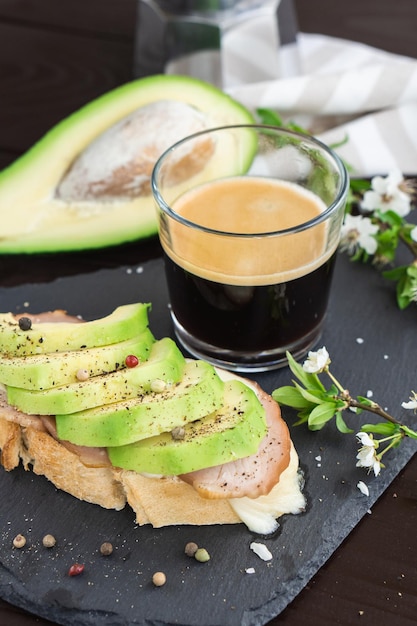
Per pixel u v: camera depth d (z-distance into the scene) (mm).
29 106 606
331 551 412
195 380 421
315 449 441
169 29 583
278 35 596
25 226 519
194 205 472
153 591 401
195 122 529
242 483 410
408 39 640
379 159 553
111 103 530
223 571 406
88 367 426
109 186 524
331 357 480
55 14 665
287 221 464
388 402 461
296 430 448
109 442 406
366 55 623
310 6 666
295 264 445
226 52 586
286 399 440
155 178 457
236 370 477
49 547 415
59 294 514
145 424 406
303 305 461
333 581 405
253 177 484
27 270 526
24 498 431
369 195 512
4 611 402
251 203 473
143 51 603
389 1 668
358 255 516
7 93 614
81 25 657
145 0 586
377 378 471
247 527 418
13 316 461
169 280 474
